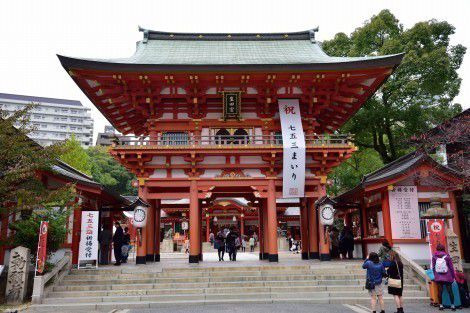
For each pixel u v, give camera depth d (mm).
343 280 17188
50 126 146125
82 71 21828
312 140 24516
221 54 26641
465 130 25641
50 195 16375
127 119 28766
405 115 32438
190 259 21578
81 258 18719
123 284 16891
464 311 13609
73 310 14195
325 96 24656
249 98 24688
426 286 16266
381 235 22031
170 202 43969
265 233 26906
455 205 20828
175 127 24328
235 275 17984
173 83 23172
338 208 27438
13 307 14539
